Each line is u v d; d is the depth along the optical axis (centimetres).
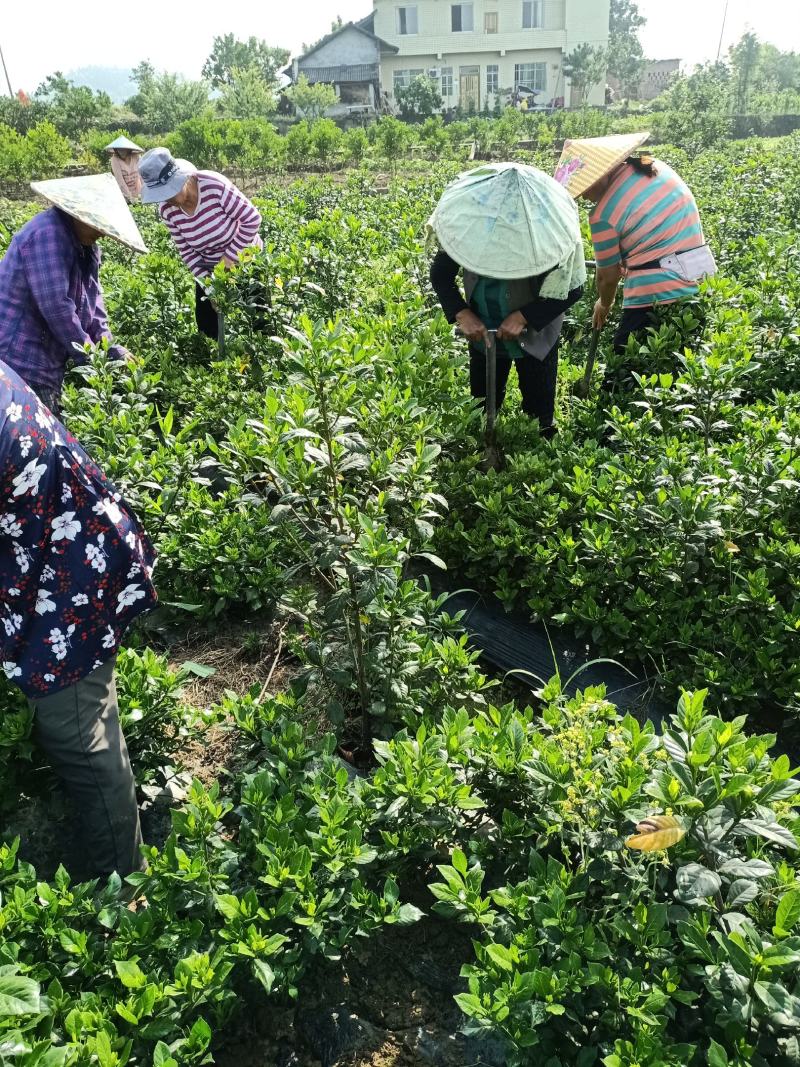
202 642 422
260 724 315
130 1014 220
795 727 357
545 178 426
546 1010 212
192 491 455
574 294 466
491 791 284
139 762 319
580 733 260
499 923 244
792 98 3675
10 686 308
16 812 303
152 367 662
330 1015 251
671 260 559
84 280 496
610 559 405
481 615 431
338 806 258
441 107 4522
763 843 247
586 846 254
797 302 649
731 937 209
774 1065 211
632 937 226
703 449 460
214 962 233
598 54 4772
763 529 422
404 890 284
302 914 250
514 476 468
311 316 652
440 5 4844
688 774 236
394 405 361
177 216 634
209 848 268
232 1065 244
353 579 304
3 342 462
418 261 823
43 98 5588
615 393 585
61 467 249
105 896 252
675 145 2667
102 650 263
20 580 250
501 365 530
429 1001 256
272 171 2848
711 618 391
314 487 311
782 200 1195
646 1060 204
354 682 329
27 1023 216
